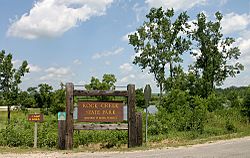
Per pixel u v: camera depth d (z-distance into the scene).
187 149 15.04
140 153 13.99
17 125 18.59
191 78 54.03
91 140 16.86
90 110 15.80
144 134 20.41
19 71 29.38
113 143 16.70
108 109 15.92
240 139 18.98
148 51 52.81
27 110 30.17
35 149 15.15
